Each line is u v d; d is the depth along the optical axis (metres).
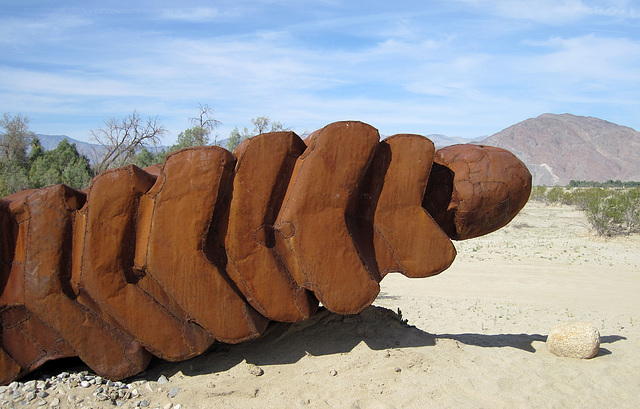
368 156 5.01
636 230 21.08
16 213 4.82
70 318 4.82
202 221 4.77
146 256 4.73
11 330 4.86
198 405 4.65
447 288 12.88
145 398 4.75
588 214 21.67
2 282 4.82
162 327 4.91
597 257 16.64
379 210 5.32
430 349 5.60
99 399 4.64
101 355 4.90
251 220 4.96
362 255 5.20
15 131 37.19
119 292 4.77
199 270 4.81
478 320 9.34
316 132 5.08
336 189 4.96
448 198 5.73
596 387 5.13
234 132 30.34
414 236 5.35
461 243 20.55
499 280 13.68
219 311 4.91
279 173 4.97
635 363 5.77
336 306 5.05
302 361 5.28
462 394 4.81
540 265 15.59
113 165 29.19
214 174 4.76
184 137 29.91
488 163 5.63
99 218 4.70
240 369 5.12
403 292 12.51
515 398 4.79
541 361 5.71
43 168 34.12
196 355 5.07
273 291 5.06
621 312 9.98
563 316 9.65
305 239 4.93
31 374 5.11
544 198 41.25
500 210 5.68
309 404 4.61
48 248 4.75
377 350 5.46
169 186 4.75
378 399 4.68
